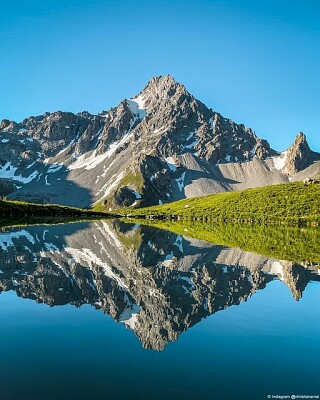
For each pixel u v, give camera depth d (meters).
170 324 27.81
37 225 139.38
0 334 25.12
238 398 17.53
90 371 19.89
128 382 18.80
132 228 159.38
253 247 82.56
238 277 46.09
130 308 31.83
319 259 62.19
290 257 64.75
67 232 111.88
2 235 90.69
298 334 26.09
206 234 128.12
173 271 50.03
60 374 19.45
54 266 50.16
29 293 35.75
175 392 17.92
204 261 59.81
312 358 22.14
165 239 104.88
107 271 48.69
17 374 19.39
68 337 24.70
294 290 39.12
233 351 23.03
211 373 20.05
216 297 36.00
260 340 24.91
